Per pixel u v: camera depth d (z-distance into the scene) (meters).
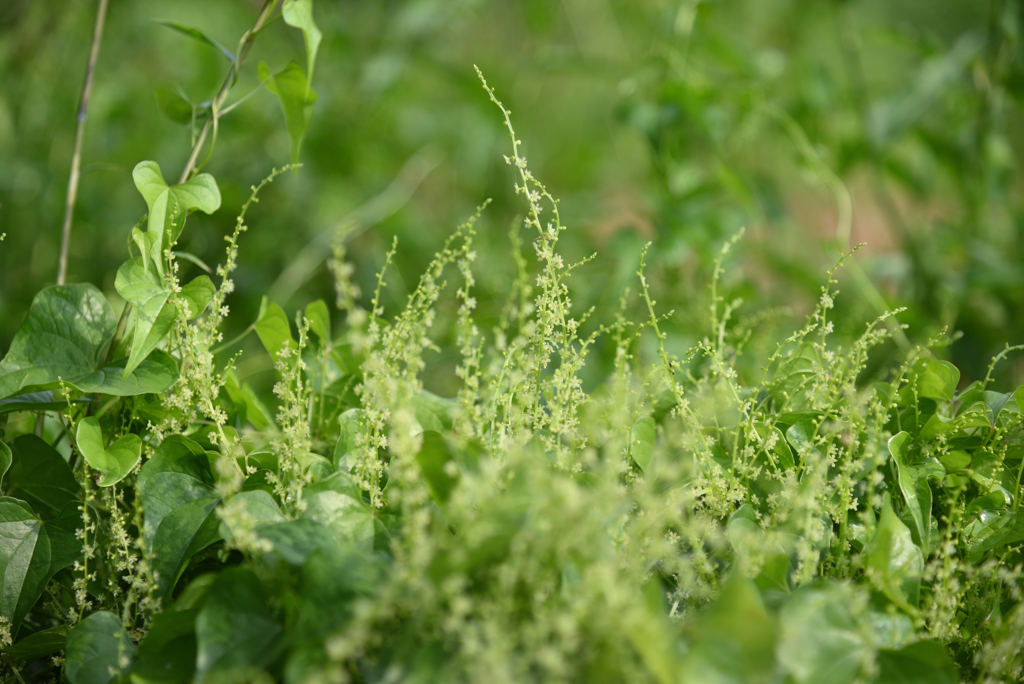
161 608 1.52
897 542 1.52
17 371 1.57
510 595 1.46
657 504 1.49
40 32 2.70
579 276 2.16
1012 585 1.54
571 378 1.58
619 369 1.56
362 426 1.57
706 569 1.51
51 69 2.79
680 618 1.51
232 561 1.57
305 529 1.50
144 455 1.60
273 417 1.71
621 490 1.49
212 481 1.56
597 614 1.45
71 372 1.57
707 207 2.33
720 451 1.59
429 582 1.45
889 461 1.60
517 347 1.58
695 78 2.32
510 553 1.46
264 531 1.49
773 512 1.56
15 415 1.68
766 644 1.44
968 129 2.70
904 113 2.56
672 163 2.34
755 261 2.65
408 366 1.56
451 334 1.88
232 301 2.55
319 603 1.46
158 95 1.67
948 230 2.62
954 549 1.54
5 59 2.65
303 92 1.65
